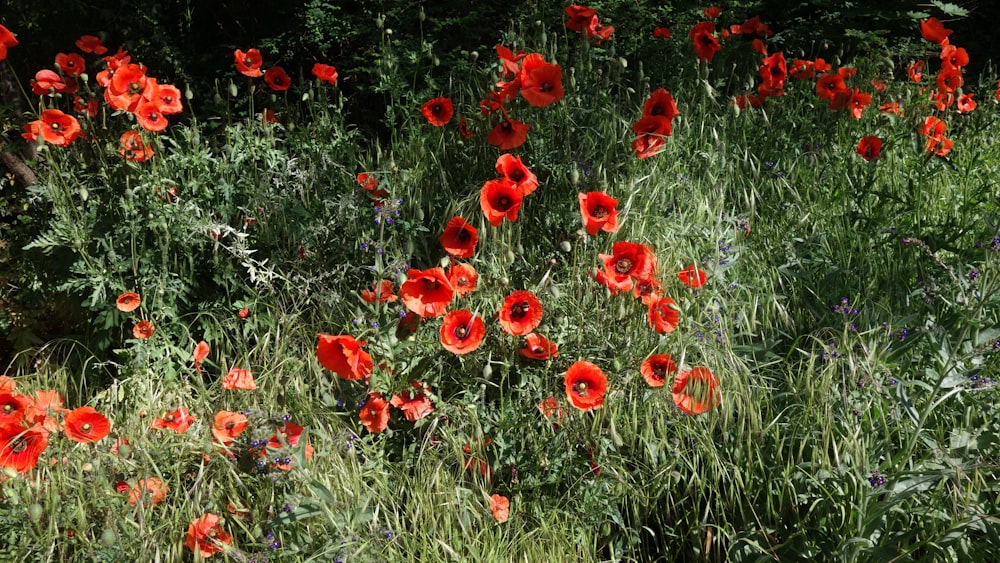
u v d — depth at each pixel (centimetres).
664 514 309
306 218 387
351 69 568
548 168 391
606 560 302
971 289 314
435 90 513
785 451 299
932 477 248
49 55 591
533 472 301
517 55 429
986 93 559
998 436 264
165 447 296
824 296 368
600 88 432
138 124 381
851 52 658
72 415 267
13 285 433
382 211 326
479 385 312
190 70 612
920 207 421
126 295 345
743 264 387
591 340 320
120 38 599
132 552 258
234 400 325
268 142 407
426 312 290
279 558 255
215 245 361
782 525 283
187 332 358
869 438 279
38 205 401
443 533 281
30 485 277
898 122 478
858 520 258
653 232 383
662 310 312
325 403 299
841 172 449
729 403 302
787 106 525
